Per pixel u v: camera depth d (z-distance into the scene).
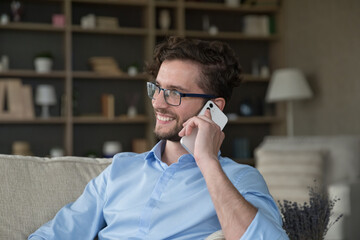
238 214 1.03
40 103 5.04
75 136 5.40
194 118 1.21
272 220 1.05
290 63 5.64
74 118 5.11
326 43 5.00
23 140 5.23
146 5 5.35
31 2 5.22
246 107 5.62
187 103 1.30
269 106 5.88
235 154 5.60
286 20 5.68
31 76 5.14
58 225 1.33
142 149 5.33
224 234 1.04
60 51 5.36
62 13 5.24
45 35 5.32
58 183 1.46
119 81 5.51
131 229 1.29
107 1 5.20
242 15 5.86
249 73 5.88
